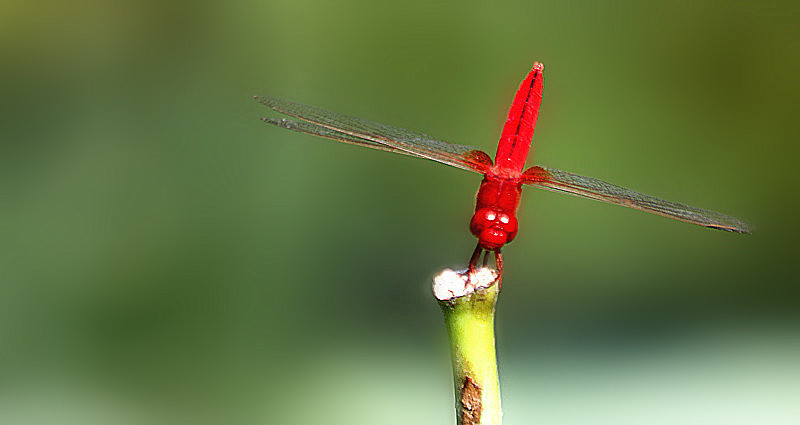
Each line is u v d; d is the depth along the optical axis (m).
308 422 0.79
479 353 0.69
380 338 0.80
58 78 0.80
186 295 0.80
